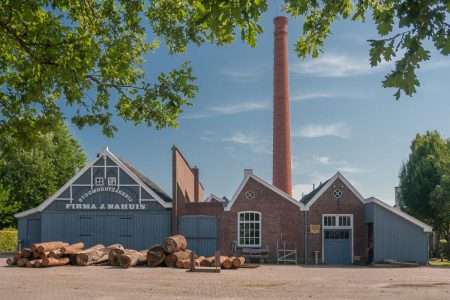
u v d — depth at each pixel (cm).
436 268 3125
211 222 3734
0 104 989
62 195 3781
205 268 2592
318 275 2488
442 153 5191
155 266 2875
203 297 1627
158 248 2883
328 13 728
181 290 1798
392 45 540
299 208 3703
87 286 1909
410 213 5272
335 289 1878
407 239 3478
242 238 3709
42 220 3759
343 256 3662
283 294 1714
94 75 1068
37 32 910
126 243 3731
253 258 3669
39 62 906
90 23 1102
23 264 2816
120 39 1116
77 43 927
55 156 5591
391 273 2667
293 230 3688
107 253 3055
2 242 4644
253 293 1733
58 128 1059
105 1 1120
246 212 3728
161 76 1101
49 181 5459
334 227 3684
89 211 3762
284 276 2405
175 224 3703
